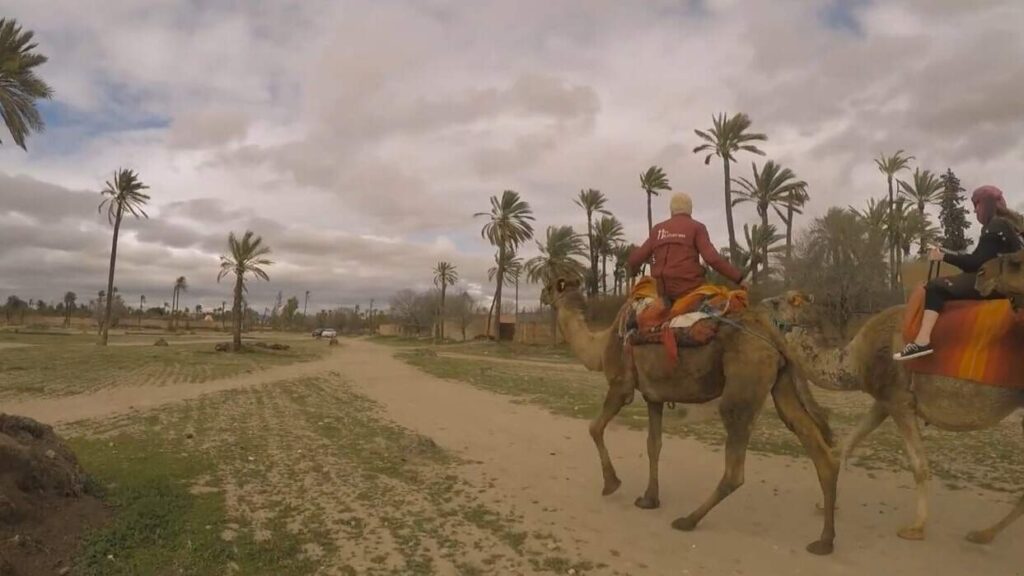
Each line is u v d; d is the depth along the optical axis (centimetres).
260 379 2495
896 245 4222
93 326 10625
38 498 566
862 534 590
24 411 1509
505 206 6175
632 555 546
